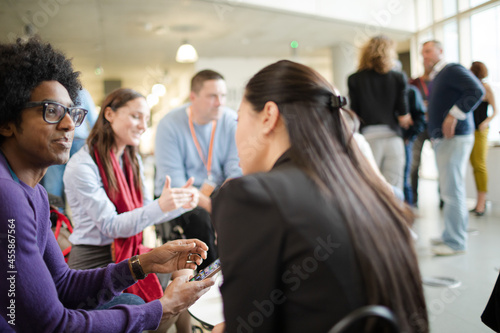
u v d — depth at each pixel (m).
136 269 1.28
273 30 8.41
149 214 1.77
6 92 0.93
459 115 3.18
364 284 0.68
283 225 0.69
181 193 1.81
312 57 11.86
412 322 0.71
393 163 3.70
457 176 3.34
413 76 8.35
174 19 7.44
